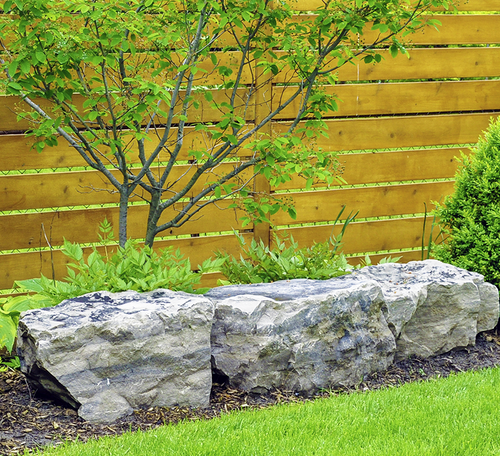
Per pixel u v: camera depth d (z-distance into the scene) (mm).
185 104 4508
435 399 3668
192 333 3584
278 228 5801
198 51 4184
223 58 5336
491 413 3488
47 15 3639
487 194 5207
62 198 5066
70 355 3303
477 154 5434
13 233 4934
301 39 4629
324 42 5457
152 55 4582
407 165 6148
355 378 4109
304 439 3096
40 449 2984
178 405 3574
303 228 5824
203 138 5363
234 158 4711
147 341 3443
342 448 3029
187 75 5141
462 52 6133
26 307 4105
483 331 4977
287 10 4445
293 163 4270
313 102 4801
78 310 3488
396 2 4234
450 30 6047
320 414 3404
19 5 3408
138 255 4102
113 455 2832
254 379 3756
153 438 3051
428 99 6109
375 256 6234
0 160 4848
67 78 4121
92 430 3246
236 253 5609
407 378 4277
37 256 4992
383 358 4297
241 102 5438
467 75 6199
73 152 5043
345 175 5941
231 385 3836
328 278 4664
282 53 5418
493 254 5008
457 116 6246
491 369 4344
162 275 4066
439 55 6066
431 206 6309
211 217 5500
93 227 5184
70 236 5117
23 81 3812
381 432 3211
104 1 4047
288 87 5539
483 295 4766
